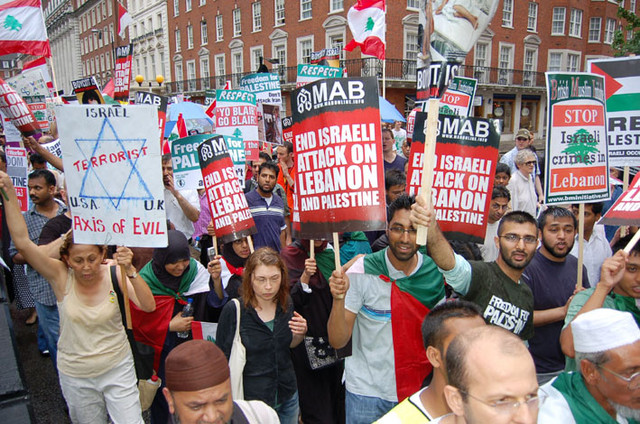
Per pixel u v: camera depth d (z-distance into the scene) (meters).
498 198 4.66
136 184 2.87
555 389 2.14
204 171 4.07
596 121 3.47
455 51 2.40
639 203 3.09
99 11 52.91
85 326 3.01
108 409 3.19
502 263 2.91
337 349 2.91
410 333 2.92
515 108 32.78
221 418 1.90
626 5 35.09
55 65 74.19
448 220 3.30
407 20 25.34
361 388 2.99
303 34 28.88
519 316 2.90
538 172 8.27
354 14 9.02
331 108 2.61
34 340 5.81
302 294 3.56
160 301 3.53
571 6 32.09
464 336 1.61
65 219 4.23
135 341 3.32
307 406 3.69
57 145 7.36
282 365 3.14
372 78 2.59
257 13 32.28
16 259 4.32
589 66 3.86
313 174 2.71
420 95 2.50
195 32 39.06
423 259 3.02
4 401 3.00
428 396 2.05
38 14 6.46
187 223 6.16
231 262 4.11
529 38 31.16
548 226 3.26
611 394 1.98
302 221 2.76
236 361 2.96
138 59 48.34
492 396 1.45
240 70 34.88
